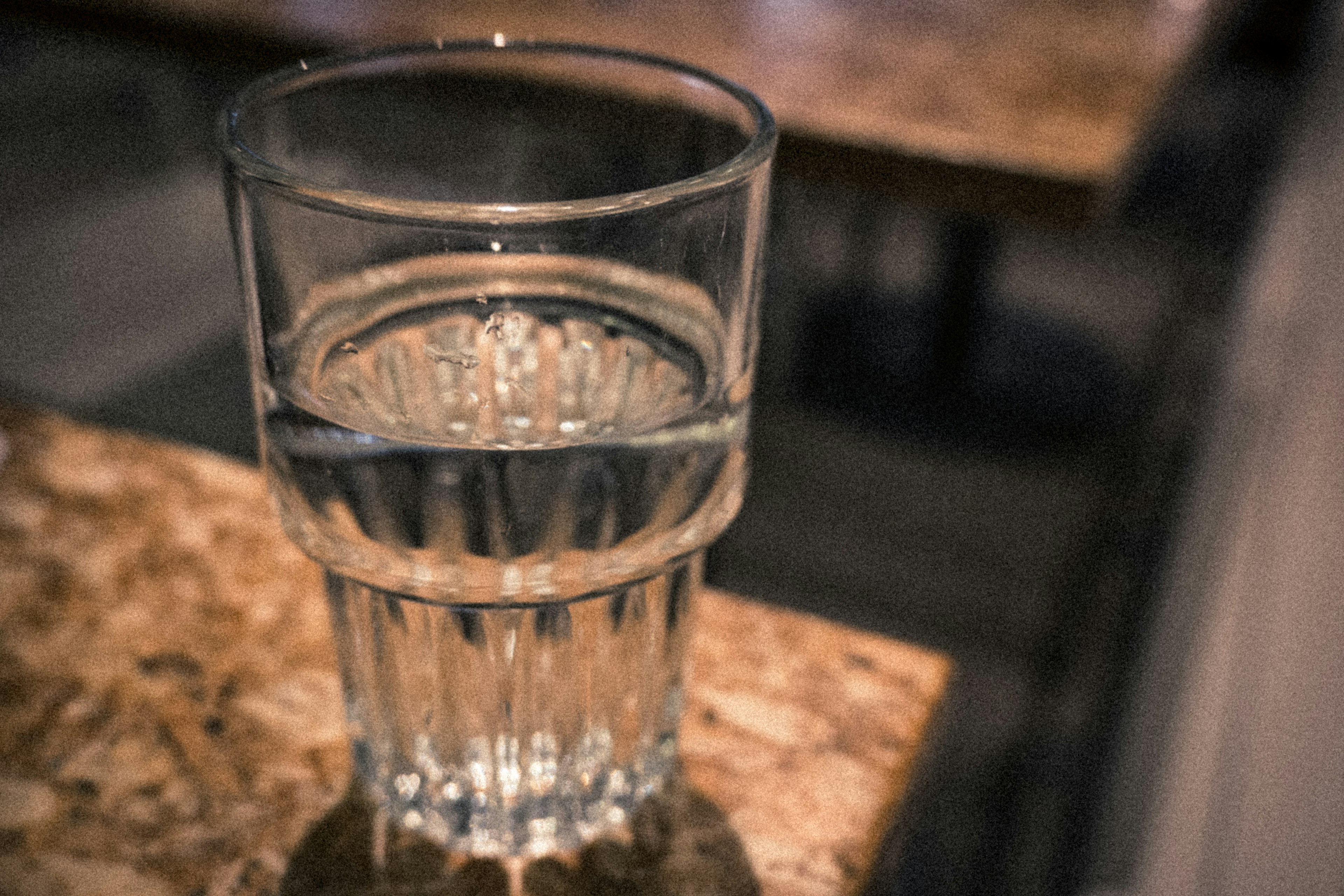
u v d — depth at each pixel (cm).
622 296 28
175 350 151
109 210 183
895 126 68
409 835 30
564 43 30
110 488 38
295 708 32
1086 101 72
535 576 27
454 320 29
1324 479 90
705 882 29
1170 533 106
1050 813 90
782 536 139
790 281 181
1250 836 67
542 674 28
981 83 75
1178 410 123
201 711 32
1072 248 199
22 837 29
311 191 25
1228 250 164
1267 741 73
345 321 28
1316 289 116
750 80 74
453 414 27
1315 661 75
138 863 29
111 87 213
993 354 173
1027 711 104
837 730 32
